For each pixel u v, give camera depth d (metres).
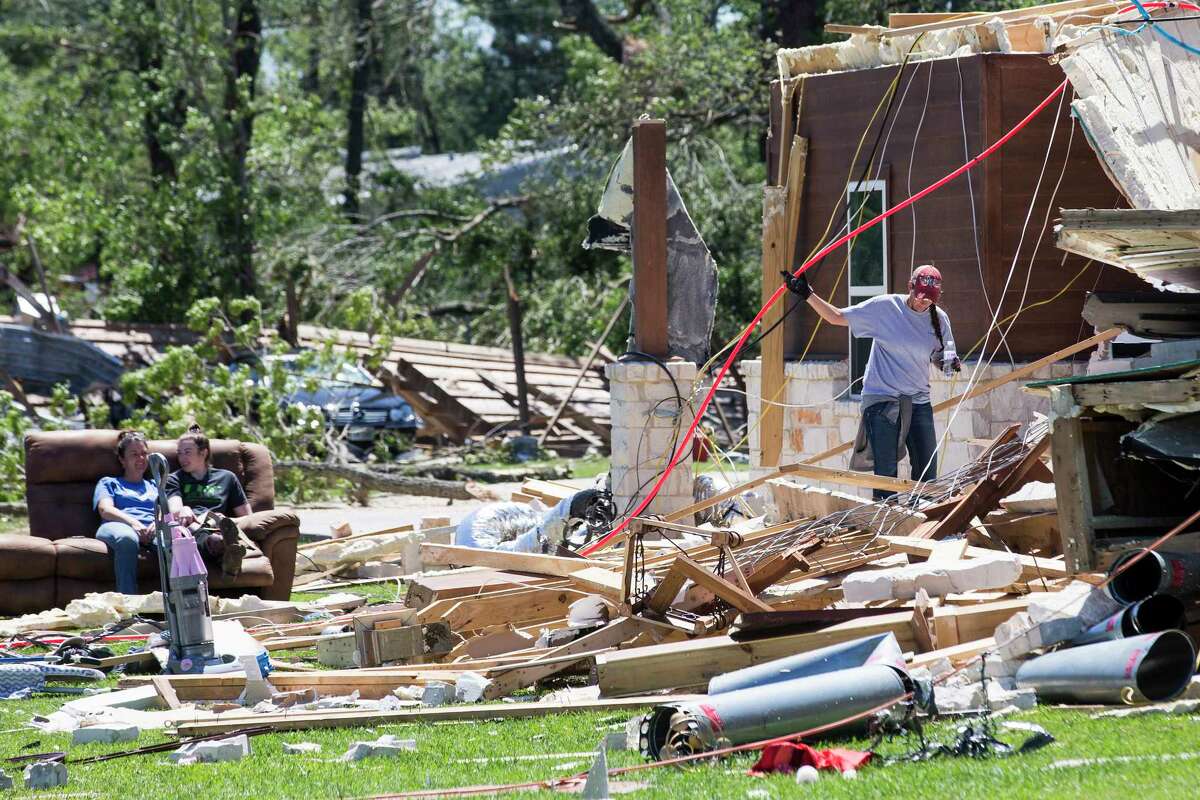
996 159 41.00
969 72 41.34
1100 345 38.12
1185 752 16.02
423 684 24.94
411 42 163.50
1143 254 26.20
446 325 129.00
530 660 24.73
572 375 101.62
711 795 15.81
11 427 66.75
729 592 24.06
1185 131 32.84
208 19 119.00
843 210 44.50
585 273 121.19
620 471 41.91
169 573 27.69
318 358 79.88
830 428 44.84
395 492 64.81
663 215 42.78
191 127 116.75
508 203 124.00
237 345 88.06
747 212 105.12
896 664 19.62
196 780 18.97
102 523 37.56
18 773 20.03
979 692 19.61
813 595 26.30
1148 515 24.23
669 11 130.62
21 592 35.97
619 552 34.56
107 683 27.73
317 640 30.14
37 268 96.56
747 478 54.47
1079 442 23.34
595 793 16.11
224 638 29.08
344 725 22.56
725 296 103.31
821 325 45.56
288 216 120.88
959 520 28.89
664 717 18.83
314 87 173.50
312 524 54.56
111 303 111.88
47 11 147.25
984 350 39.50
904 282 43.00
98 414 73.94
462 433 90.88
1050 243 41.34
